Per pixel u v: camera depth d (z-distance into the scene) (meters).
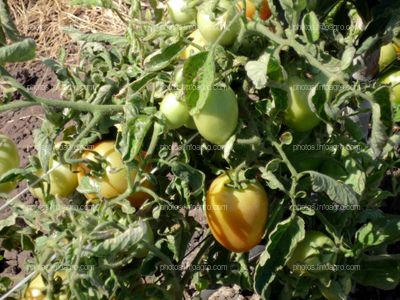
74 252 0.45
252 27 0.45
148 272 0.52
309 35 0.45
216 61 0.46
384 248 0.59
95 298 0.46
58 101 0.47
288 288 0.53
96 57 0.56
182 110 0.47
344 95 0.44
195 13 0.49
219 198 0.48
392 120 0.43
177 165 0.48
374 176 0.55
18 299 0.54
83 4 0.53
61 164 0.50
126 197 0.49
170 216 0.53
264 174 0.47
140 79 0.49
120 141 0.49
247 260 0.58
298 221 0.48
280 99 0.46
